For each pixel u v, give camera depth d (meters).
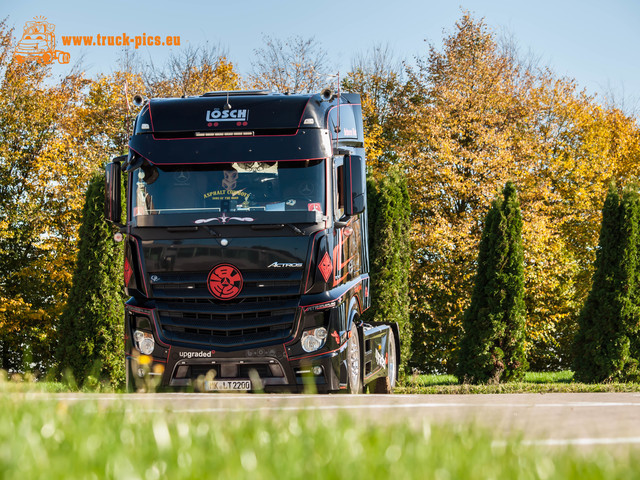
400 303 48.41
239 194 19.45
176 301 19.25
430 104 74.38
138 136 20.25
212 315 19.03
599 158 78.31
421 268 67.19
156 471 5.32
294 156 19.55
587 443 7.58
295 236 19.09
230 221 19.17
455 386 37.75
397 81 86.44
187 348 18.86
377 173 73.81
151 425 7.34
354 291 21.22
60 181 66.06
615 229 44.12
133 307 19.39
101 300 44.19
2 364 68.19
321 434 6.94
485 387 36.06
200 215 19.30
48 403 9.16
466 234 62.72
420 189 65.94
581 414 10.34
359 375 21.52
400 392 36.09
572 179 77.12
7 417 7.72
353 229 22.19
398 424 7.82
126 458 5.62
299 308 18.78
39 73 69.94
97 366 14.33
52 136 68.19
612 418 9.82
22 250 70.31
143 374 19.17
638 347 44.03
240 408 10.12
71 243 66.00
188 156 19.75
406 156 68.62
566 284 75.75
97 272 44.06
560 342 78.38
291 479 5.15
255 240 19.11
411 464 5.62
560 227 76.69
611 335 43.81
